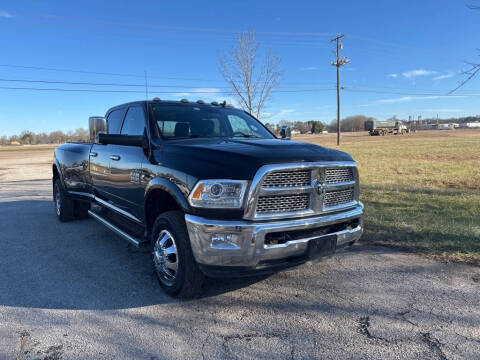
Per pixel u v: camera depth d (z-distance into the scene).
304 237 3.22
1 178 15.90
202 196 3.06
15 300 3.52
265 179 3.01
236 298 3.50
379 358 2.53
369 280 3.85
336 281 3.84
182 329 2.96
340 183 3.53
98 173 5.18
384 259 4.45
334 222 3.36
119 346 2.73
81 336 2.87
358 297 3.47
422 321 3.01
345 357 2.55
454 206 6.97
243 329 2.95
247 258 2.96
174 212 3.49
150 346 2.73
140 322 3.08
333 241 3.39
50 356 2.61
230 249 2.96
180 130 4.25
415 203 7.32
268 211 3.07
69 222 6.78
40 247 5.23
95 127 4.48
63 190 6.50
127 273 4.21
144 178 3.90
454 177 12.65
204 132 4.43
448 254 4.52
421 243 4.90
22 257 4.80
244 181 2.97
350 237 3.59
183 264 3.29
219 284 3.82
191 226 3.10
